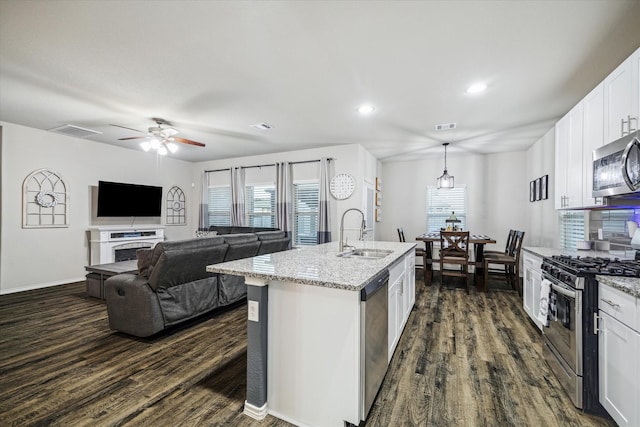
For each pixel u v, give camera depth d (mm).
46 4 1839
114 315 2967
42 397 1969
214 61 2539
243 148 5926
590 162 2525
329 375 1695
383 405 1893
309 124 4270
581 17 1916
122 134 4992
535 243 5195
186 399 1958
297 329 1773
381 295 1966
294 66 2615
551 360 2291
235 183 6816
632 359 1494
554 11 1866
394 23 2018
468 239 4711
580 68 2580
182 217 7344
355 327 1632
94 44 2295
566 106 3453
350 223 5523
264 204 6633
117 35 2176
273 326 1844
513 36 2141
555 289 2168
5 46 2318
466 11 1886
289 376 1795
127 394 2006
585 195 2613
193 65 2609
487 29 2066
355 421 1645
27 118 4148
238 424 1747
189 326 3244
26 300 4145
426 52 2371
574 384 1879
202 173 7418
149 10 1901
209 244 3273
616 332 1632
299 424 1761
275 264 2141
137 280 2891
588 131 2564
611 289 1685
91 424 1725
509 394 2008
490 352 2609
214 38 2209
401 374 2254
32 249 4762
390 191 7059
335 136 4918
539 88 2984
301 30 2105
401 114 3801
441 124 4188
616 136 2129
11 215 4535
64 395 1991
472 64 2543
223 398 1974
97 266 4305
